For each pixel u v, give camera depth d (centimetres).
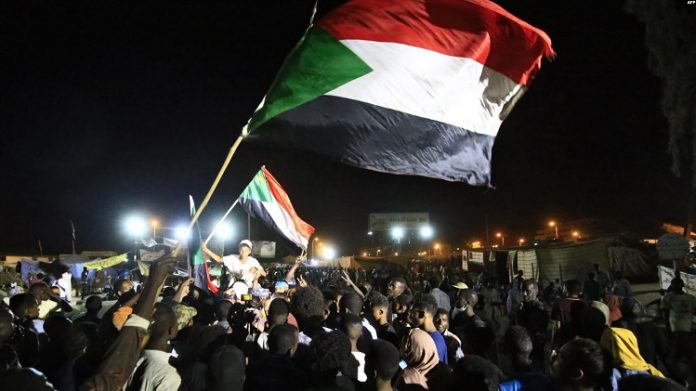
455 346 548
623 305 789
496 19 465
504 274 2509
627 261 2516
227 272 815
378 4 472
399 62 462
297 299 523
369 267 4850
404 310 639
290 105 454
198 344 459
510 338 436
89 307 647
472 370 330
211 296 693
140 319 266
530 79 484
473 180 476
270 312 473
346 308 550
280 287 745
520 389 359
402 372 402
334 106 453
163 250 2397
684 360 781
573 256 2264
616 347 457
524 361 428
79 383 375
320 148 449
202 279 695
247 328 554
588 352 305
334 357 331
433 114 463
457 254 3784
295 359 404
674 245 1555
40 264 1872
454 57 469
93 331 500
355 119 453
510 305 1523
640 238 3120
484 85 477
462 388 330
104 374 249
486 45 470
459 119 470
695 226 2902
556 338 837
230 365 321
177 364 401
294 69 462
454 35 469
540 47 471
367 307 714
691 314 1041
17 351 440
